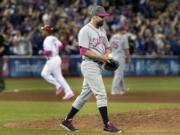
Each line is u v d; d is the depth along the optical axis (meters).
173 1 104.75
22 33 91.00
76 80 84.00
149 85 75.50
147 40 94.56
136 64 94.38
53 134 30.17
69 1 99.88
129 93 61.31
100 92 30.97
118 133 30.36
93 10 31.31
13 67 90.56
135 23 95.56
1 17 92.75
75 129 31.67
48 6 96.62
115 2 100.81
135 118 34.75
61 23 90.62
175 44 96.31
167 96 57.66
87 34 31.14
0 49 62.28
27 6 95.75
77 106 31.91
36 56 90.25
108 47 32.12
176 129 31.67
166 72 95.81
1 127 33.41
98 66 31.25
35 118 38.12
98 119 34.75
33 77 90.56
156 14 101.75
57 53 50.78
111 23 93.12
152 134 29.83
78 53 91.94
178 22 99.75
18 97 56.03
